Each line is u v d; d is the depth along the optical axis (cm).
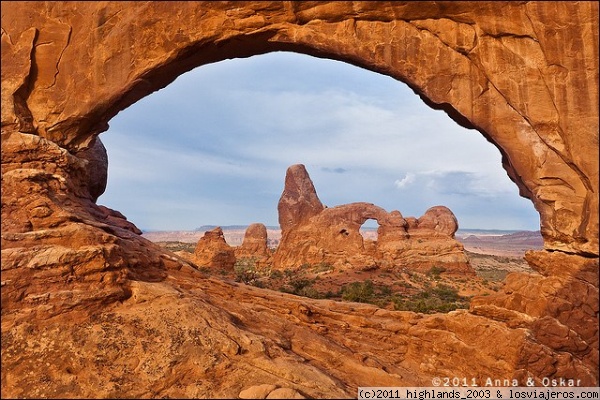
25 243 940
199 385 809
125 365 835
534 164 1075
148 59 1152
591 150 1000
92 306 941
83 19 1162
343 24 1155
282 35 1172
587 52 1011
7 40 1128
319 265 6141
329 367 1101
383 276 5400
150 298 1016
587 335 995
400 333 1384
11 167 1062
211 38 1151
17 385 780
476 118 1119
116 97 1164
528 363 1012
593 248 990
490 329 1120
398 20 1145
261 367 891
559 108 1037
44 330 870
